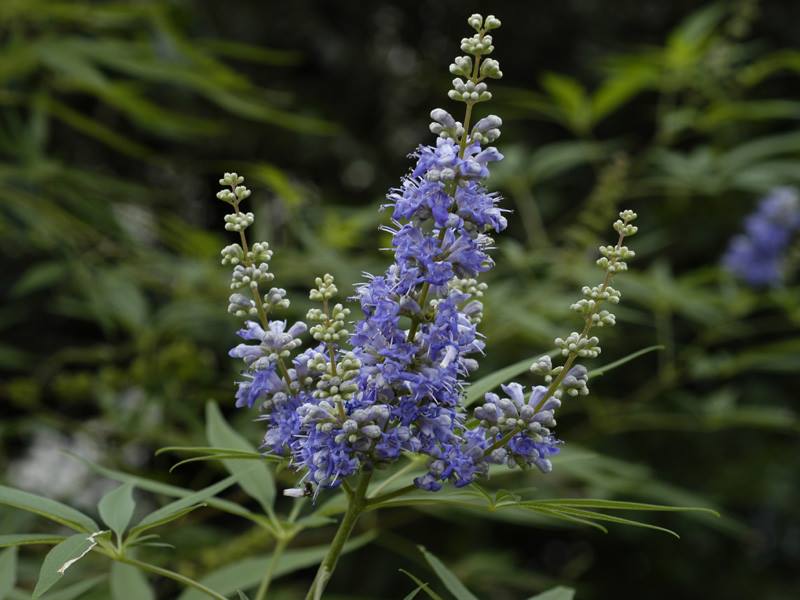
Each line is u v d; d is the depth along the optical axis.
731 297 1.29
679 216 1.70
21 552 1.05
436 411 0.60
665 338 1.24
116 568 0.73
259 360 0.62
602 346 1.38
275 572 0.75
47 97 1.05
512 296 1.22
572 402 1.29
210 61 1.00
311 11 2.21
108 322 1.11
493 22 0.60
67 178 1.10
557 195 1.88
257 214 1.47
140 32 1.18
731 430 1.93
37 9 1.04
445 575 0.67
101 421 1.22
